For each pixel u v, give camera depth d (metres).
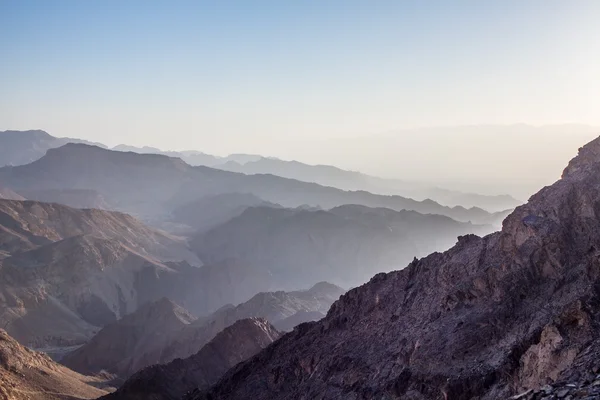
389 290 71.00
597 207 54.34
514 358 43.97
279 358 77.75
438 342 51.94
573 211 55.41
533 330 45.56
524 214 57.72
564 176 65.38
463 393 44.53
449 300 57.44
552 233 53.34
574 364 26.22
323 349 70.06
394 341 61.09
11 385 104.19
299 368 70.81
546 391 20.52
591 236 52.28
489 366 45.50
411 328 60.25
